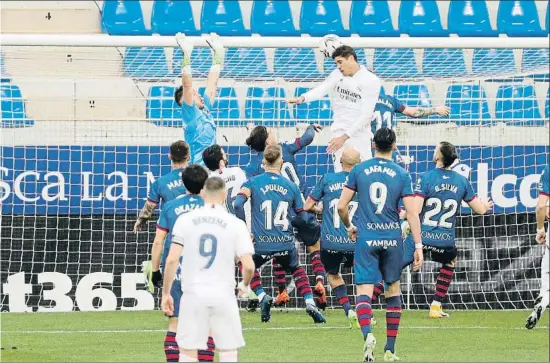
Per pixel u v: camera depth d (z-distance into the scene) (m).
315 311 36.03
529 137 42.25
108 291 41.09
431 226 36.56
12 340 32.50
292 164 37.78
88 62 44.50
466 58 47.81
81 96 45.41
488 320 37.66
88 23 56.44
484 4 60.38
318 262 38.06
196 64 43.25
